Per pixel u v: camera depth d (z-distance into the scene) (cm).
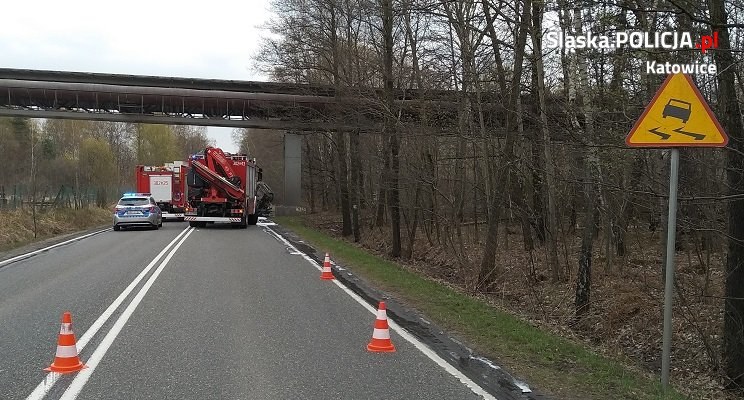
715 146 549
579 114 1166
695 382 832
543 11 1152
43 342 698
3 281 1186
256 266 1468
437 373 598
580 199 1593
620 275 1423
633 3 735
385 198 2698
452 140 1956
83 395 513
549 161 1287
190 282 1184
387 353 675
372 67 2089
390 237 2609
